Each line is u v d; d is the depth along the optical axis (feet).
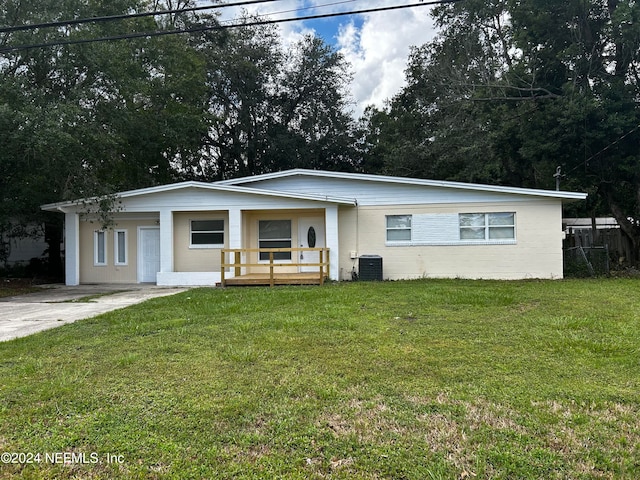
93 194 43.60
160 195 44.57
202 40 85.20
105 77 44.24
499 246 42.88
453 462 8.60
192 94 73.77
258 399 11.69
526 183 68.03
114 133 49.42
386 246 44.70
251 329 19.44
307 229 46.70
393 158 79.87
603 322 20.03
